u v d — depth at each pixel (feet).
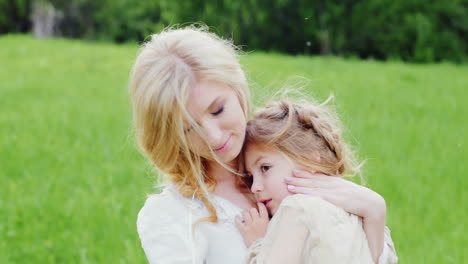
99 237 16.92
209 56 7.43
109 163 23.17
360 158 22.86
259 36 86.17
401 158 23.53
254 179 8.21
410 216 17.84
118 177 21.48
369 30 83.92
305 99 9.20
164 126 7.41
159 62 7.41
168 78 7.29
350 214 7.82
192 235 7.72
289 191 7.93
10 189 20.42
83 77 42.78
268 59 48.70
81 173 22.20
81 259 15.62
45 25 93.86
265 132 8.12
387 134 27.09
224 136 7.48
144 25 93.56
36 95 36.76
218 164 8.24
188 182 7.95
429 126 28.68
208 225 7.89
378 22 83.25
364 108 31.96
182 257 7.67
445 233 16.88
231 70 7.59
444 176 21.50
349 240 7.45
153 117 7.43
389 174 21.18
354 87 37.99
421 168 22.13
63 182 21.33
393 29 83.51
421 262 14.96
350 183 8.02
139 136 7.75
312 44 87.10
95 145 25.67
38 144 25.93
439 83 41.32
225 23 83.10
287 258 7.29
